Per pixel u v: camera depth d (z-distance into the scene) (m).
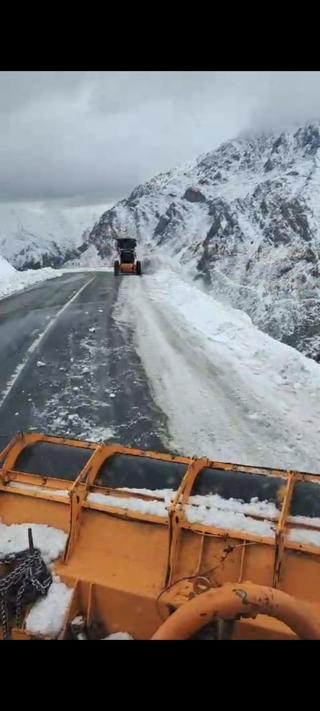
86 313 16.91
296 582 3.53
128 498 4.12
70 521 4.02
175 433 8.12
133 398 9.48
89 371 10.98
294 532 3.68
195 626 2.82
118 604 3.70
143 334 13.82
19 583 3.78
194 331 14.07
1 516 4.23
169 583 3.69
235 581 3.61
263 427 8.28
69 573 3.85
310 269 158.75
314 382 9.93
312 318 127.00
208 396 9.49
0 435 8.21
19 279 27.91
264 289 162.00
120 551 3.92
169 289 22.08
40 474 4.42
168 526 3.88
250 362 11.30
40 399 9.58
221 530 3.79
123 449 4.48
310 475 4.03
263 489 3.98
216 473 4.16
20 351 12.63
